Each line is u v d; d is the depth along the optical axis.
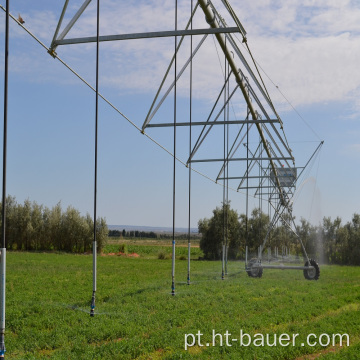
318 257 52.59
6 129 7.47
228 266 35.75
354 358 8.96
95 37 11.29
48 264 33.47
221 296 16.58
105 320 11.80
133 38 11.44
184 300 15.48
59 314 12.91
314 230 52.91
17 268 28.77
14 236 53.84
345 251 52.56
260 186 32.81
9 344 9.56
